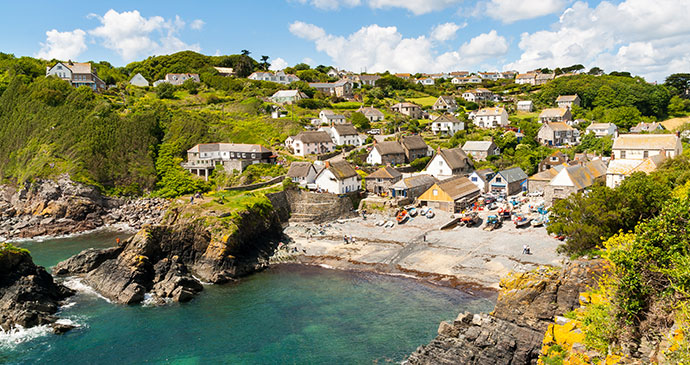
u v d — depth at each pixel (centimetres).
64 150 12144
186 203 9369
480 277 6594
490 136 15712
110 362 4753
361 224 9488
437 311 5672
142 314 5872
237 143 14588
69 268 7281
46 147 12212
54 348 5025
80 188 11125
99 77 19600
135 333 5356
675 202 3167
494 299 5897
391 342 4978
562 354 3531
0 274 5975
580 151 14938
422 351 4491
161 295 6366
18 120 13375
